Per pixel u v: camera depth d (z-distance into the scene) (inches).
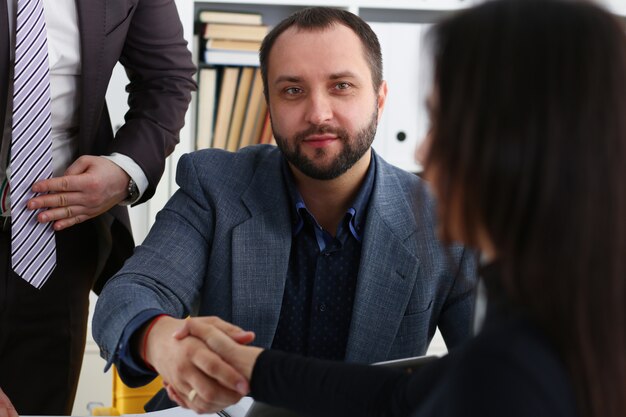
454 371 24.3
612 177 23.1
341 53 50.3
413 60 99.9
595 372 23.3
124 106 101.0
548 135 23.2
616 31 23.9
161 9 68.4
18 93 58.2
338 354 54.1
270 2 100.8
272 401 34.9
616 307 23.3
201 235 55.9
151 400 56.2
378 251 52.9
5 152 60.9
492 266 26.0
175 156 100.6
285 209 54.5
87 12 61.5
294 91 51.0
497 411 22.6
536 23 24.0
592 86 23.2
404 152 101.7
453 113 24.7
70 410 70.3
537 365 23.0
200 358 41.0
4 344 65.2
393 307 52.8
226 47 99.5
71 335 68.0
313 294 53.9
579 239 23.1
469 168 24.4
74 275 66.9
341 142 50.9
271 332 53.6
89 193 61.1
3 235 62.7
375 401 32.1
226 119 101.5
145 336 45.9
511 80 23.7
